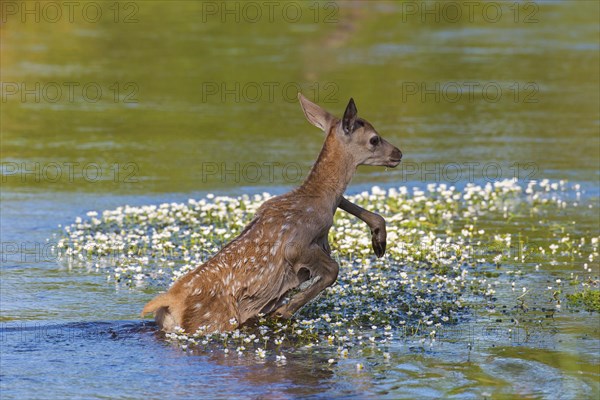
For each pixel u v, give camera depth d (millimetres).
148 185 30422
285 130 38125
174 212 27672
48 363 16438
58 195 29219
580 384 15523
